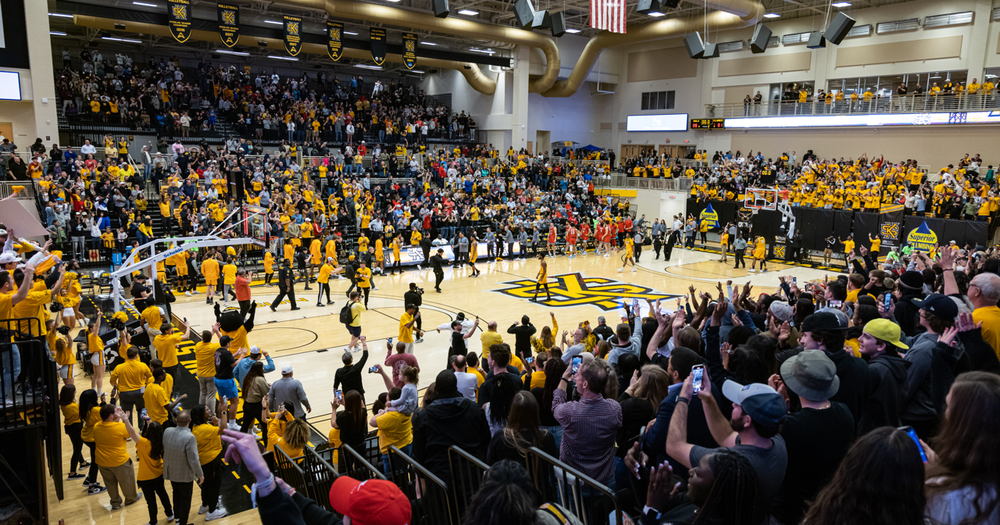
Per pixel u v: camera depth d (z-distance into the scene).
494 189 33.28
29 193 21.11
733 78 38.22
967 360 3.90
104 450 7.46
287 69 40.78
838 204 28.05
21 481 7.09
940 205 25.91
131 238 22.09
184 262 19.94
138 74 32.12
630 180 36.88
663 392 4.84
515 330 10.16
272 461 7.68
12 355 6.42
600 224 29.58
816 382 3.20
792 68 35.78
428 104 44.94
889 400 4.07
